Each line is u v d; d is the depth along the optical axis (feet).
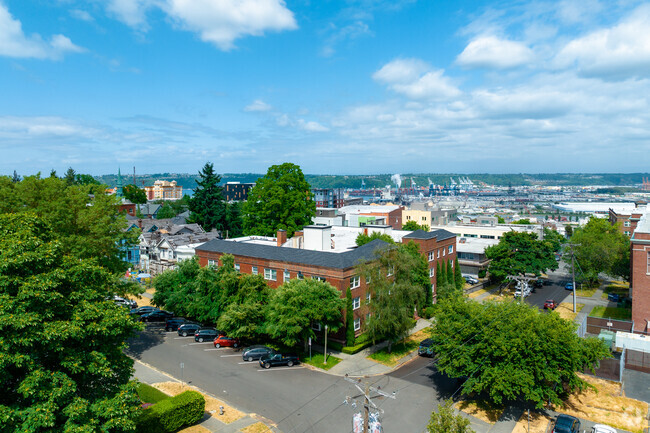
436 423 75.05
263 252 175.32
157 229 345.72
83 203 146.72
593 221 335.06
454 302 121.29
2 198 134.10
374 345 153.28
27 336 58.13
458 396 113.80
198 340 154.40
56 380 60.59
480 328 106.42
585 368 131.13
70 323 64.13
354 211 445.37
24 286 60.44
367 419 78.48
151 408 89.61
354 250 165.99
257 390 114.11
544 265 245.45
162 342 153.48
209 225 342.64
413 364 137.59
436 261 209.87
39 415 55.93
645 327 159.63
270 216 264.11
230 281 148.15
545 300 239.09
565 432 91.76
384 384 120.88
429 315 189.57
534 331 102.73
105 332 68.44
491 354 103.40
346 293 147.74
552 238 356.79
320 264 152.66
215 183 351.67
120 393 66.69
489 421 100.83
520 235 255.70
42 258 64.59
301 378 123.13
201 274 158.20
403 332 143.23
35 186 140.87
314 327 156.25
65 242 130.72
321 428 94.99
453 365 107.76
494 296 240.94
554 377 95.09
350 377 125.29
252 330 137.39
